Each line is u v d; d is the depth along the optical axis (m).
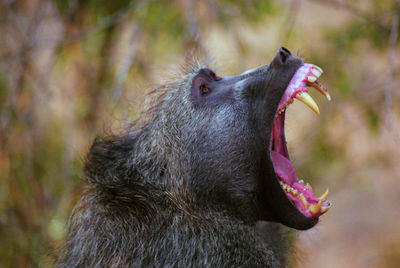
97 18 14.69
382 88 15.02
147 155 9.17
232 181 8.87
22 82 13.51
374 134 15.63
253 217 9.08
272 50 15.12
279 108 8.77
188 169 8.99
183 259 8.53
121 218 8.55
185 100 9.30
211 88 9.42
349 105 15.47
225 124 8.92
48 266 10.05
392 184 20.47
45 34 15.25
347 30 14.38
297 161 14.33
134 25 14.79
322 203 8.63
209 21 14.57
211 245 8.72
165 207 8.79
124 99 12.58
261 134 8.72
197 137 9.01
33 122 13.55
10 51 13.91
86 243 8.59
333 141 15.79
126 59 13.17
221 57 12.49
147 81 12.46
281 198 8.68
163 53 14.27
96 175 9.27
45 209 13.10
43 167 13.59
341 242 18.80
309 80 8.66
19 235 12.44
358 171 17.06
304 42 14.67
